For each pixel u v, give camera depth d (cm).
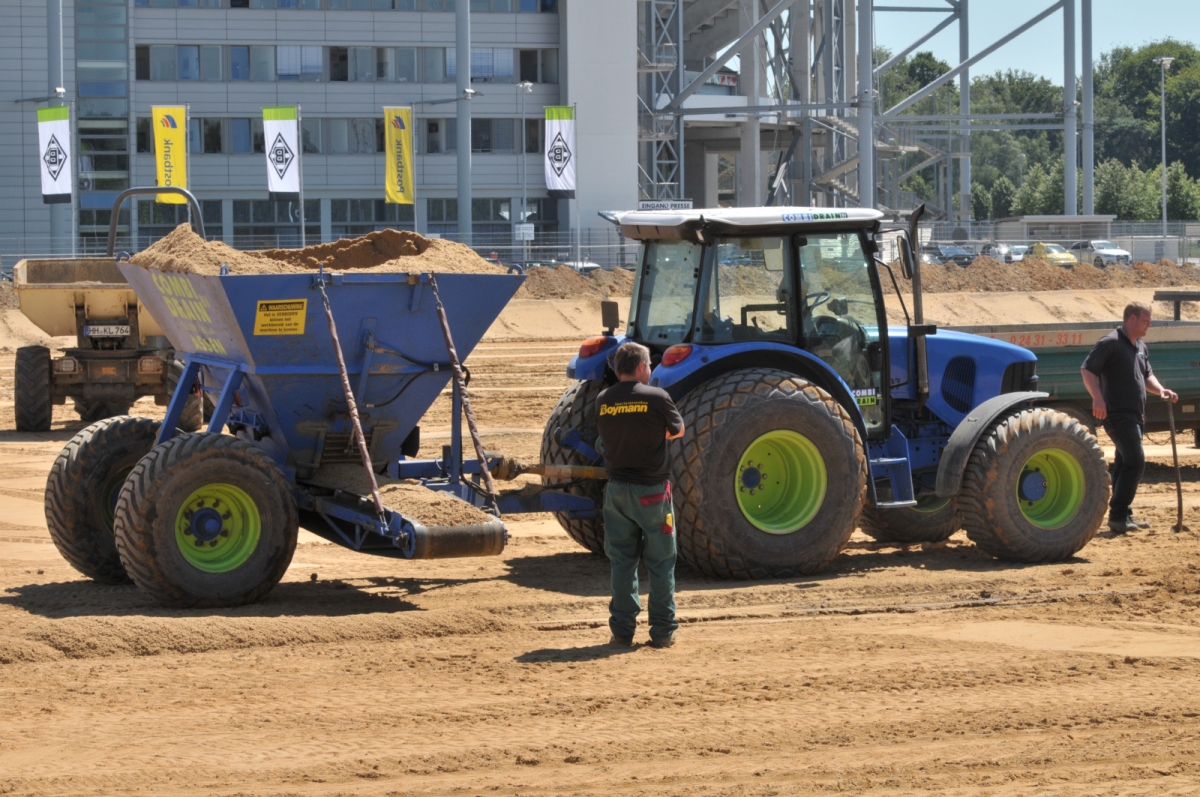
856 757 838
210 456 1248
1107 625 1186
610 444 1130
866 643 1127
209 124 9044
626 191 9569
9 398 3494
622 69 9475
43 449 2578
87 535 1379
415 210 9294
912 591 1341
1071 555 1504
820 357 1478
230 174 9069
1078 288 7431
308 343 1306
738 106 9800
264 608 1270
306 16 9138
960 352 1620
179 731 901
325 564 1526
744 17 10019
